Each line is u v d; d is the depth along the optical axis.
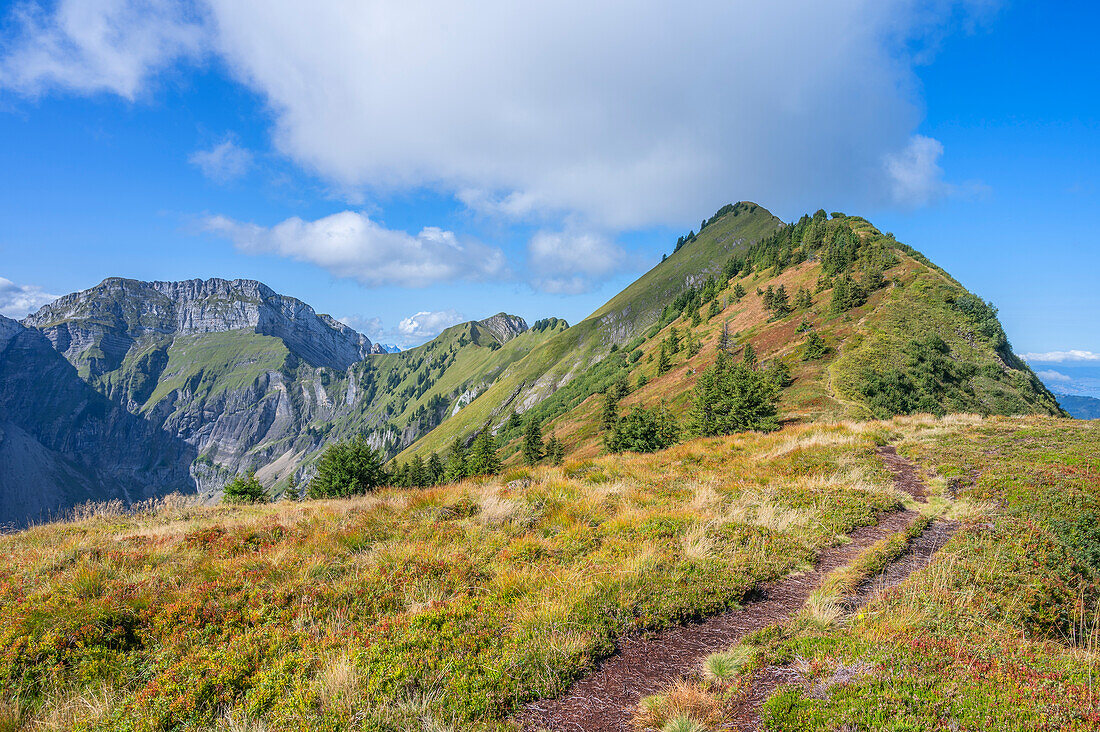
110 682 5.92
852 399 46.88
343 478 31.45
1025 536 9.11
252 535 11.10
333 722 4.88
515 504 11.92
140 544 10.98
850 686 4.79
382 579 8.14
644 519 10.59
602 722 4.97
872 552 9.02
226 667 5.92
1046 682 4.68
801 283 100.56
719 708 4.84
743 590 7.73
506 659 5.86
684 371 91.19
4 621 6.84
